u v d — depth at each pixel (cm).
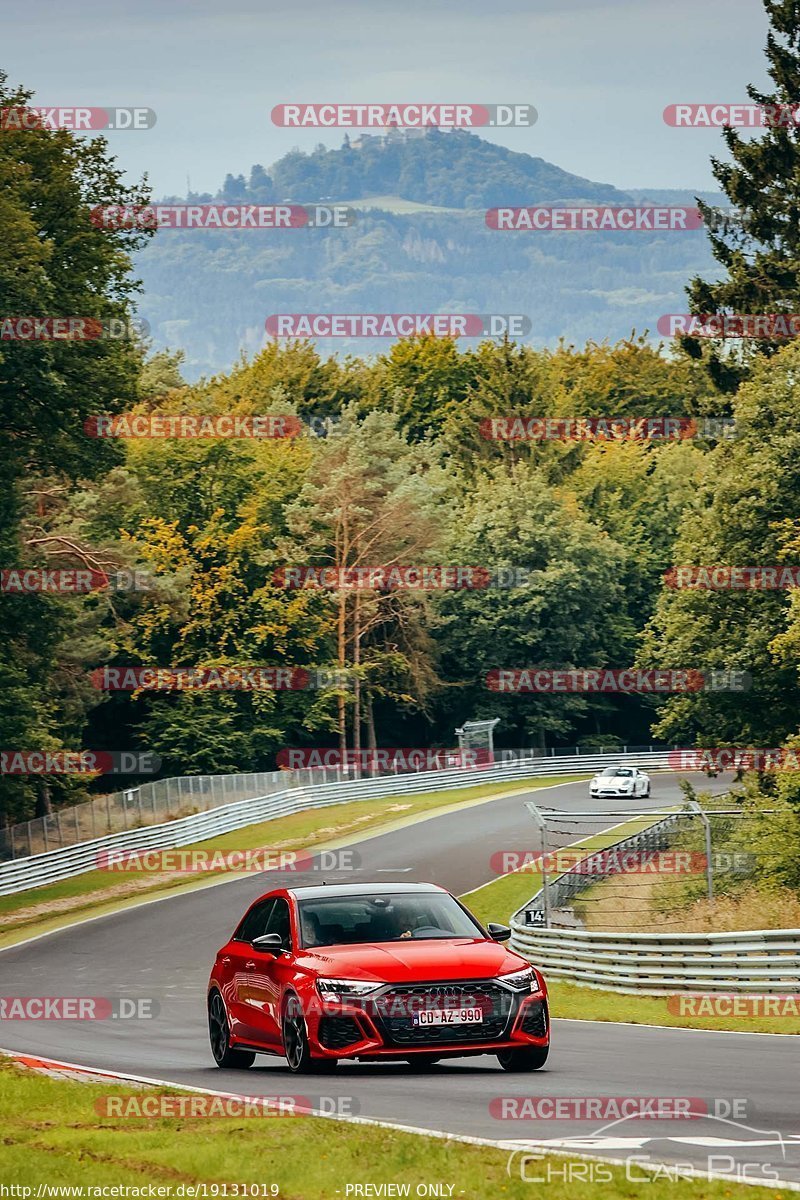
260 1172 2356
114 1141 2742
